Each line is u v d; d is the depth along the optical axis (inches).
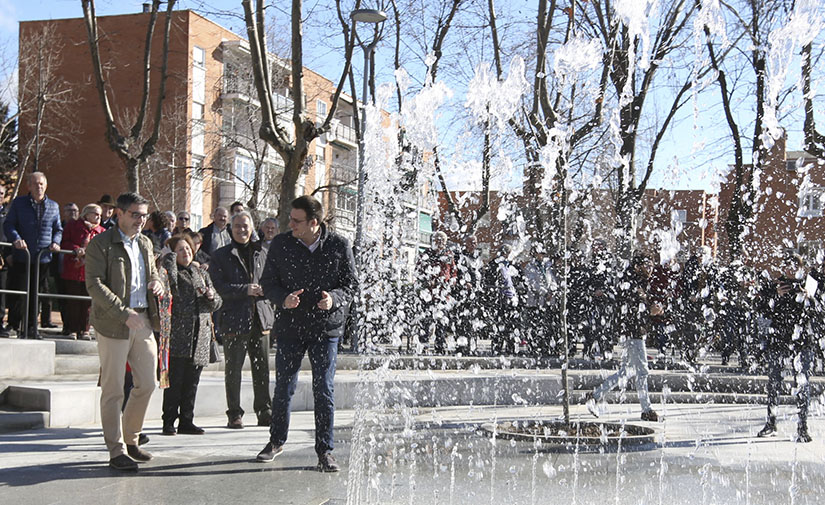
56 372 368.2
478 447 279.9
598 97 552.7
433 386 421.1
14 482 205.2
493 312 481.4
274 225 422.9
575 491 210.4
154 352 237.0
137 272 233.1
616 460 256.8
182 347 291.3
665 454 270.8
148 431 303.7
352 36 602.2
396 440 295.6
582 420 360.8
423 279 422.9
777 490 216.7
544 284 470.3
